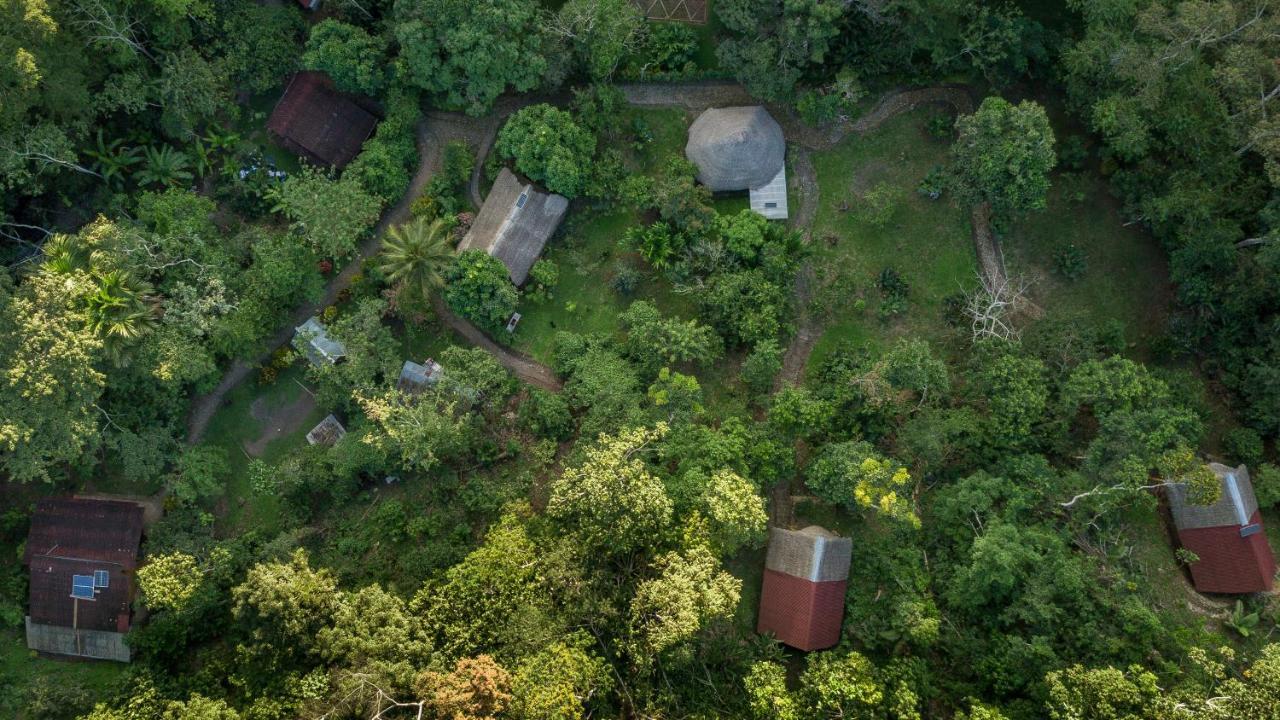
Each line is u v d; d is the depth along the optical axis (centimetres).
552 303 5131
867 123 5259
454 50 4666
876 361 4997
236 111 4962
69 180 4853
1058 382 4775
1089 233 5191
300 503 4841
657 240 4947
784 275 4981
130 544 4603
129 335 4334
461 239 5078
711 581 4069
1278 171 4325
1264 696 3566
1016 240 5212
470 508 4775
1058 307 5162
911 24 4794
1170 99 4625
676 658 4088
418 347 5066
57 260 4328
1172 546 4766
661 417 4766
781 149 5103
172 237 4631
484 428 4941
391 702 3850
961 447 4800
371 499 4888
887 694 4116
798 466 4928
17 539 4750
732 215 5172
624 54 5066
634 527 4144
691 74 5166
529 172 4956
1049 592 4316
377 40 4912
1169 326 5044
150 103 4859
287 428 4984
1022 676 4178
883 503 4225
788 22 4600
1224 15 4247
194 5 4691
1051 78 5156
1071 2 4688
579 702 3869
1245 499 4512
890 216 5094
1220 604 4600
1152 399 4625
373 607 4100
